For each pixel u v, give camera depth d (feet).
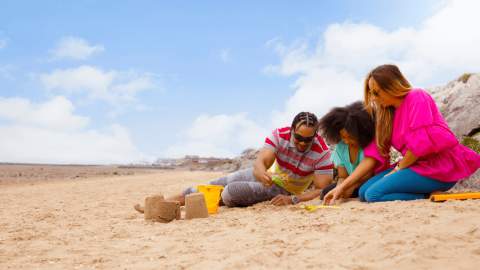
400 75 16.89
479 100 29.73
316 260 9.47
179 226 15.08
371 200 17.38
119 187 45.65
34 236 14.26
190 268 9.52
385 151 17.94
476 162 17.22
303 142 18.65
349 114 17.94
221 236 12.61
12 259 11.14
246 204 20.30
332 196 17.88
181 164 203.62
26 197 34.04
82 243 12.89
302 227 12.82
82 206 25.45
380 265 8.82
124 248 11.89
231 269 9.25
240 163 93.61
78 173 97.60
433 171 16.60
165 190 40.86
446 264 8.53
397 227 11.48
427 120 16.22
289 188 20.16
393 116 17.38
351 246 10.30
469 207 13.51
